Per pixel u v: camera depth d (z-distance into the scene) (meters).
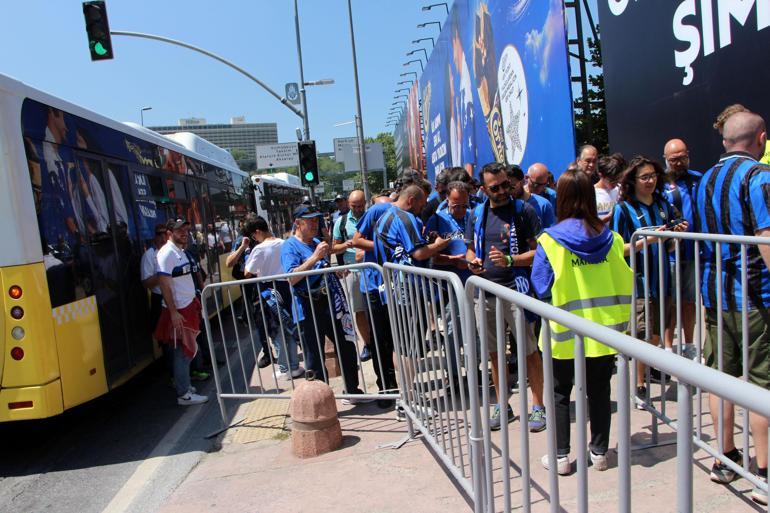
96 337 5.09
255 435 4.83
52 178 4.75
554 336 3.11
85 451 4.98
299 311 5.03
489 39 10.23
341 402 5.31
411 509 3.28
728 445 3.04
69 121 5.14
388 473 3.74
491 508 2.75
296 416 4.21
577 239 3.11
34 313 4.34
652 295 4.44
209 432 5.11
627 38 6.39
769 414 1.10
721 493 2.94
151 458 4.65
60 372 4.51
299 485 3.75
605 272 3.14
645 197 4.47
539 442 3.85
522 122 8.59
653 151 6.10
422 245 4.62
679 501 1.44
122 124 6.45
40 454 4.99
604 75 7.00
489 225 4.26
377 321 5.11
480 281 2.58
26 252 4.34
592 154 5.65
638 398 3.82
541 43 7.46
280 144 29.33
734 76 4.82
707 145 5.23
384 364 5.14
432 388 3.63
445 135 15.93
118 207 6.00
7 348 4.31
